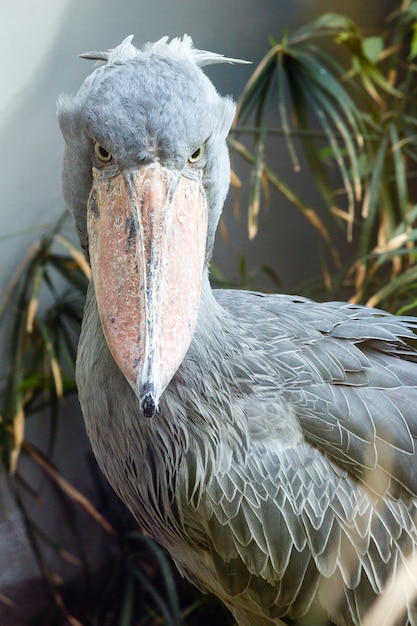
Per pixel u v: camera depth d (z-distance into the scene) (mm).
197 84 1739
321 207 3055
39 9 2641
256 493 1837
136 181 1716
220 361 1841
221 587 1923
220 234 2955
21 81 2666
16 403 2449
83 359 1868
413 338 1953
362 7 2988
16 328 2619
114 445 1874
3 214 2705
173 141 1711
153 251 1693
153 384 1645
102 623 2736
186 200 1730
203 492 1841
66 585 2834
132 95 1715
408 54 2988
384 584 1877
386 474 1861
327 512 1853
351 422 1860
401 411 1881
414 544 1878
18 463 2766
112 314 1692
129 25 2736
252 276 3016
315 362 1889
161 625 2684
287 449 1851
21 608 2738
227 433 1842
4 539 2773
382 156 2467
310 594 1875
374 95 2678
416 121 2615
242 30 2865
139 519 1963
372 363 1909
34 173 2721
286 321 1923
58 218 2760
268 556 1853
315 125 2980
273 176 2553
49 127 2717
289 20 2916
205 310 1830
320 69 2441
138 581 2768
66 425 2836
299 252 3078
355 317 1964
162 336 1670
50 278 2748
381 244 2539
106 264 1712
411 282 2432
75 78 2727
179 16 2781
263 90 2475
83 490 2867
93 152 1750
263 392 1856
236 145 2506
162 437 1841
